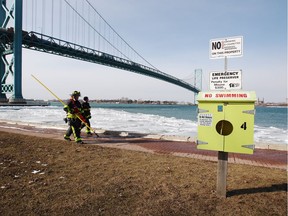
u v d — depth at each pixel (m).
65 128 11.20
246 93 3.29
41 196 3.42
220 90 3.44
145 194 3.53
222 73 3.53
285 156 6.39
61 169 4.66
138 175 4.34
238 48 3.48
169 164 5.12
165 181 4.06
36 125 12.28
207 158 5.96
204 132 3.53
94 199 3.35
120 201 3.30
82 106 8.72
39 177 4.18
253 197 3.47
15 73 55.38
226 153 3.46
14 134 8.77
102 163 5.11
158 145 7.60
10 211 3.01
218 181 3.49
